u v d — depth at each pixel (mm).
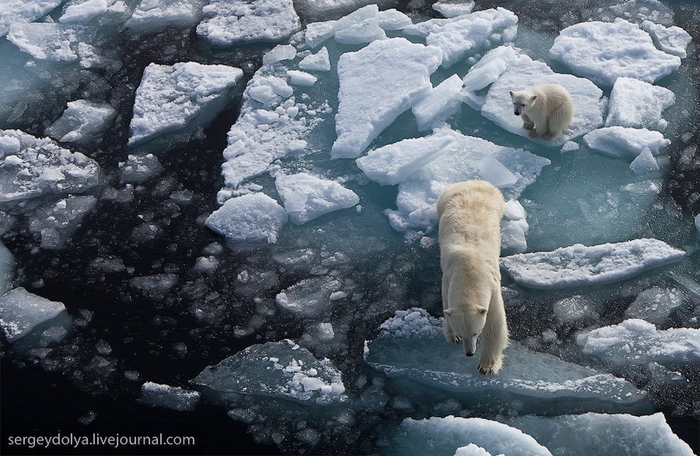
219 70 12805
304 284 10102
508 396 8875
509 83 12133
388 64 12414
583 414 8609
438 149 11070
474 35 13000
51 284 10211
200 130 12117
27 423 8820
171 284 10164
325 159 11555
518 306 9703
